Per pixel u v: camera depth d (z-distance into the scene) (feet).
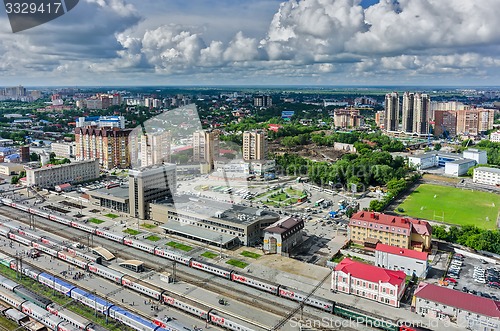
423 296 574.15
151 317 571.28
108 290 649.20
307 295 608.19
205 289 647.15
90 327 538.47
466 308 544.21
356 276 622.95
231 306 597.52
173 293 630.33
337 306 576.61
